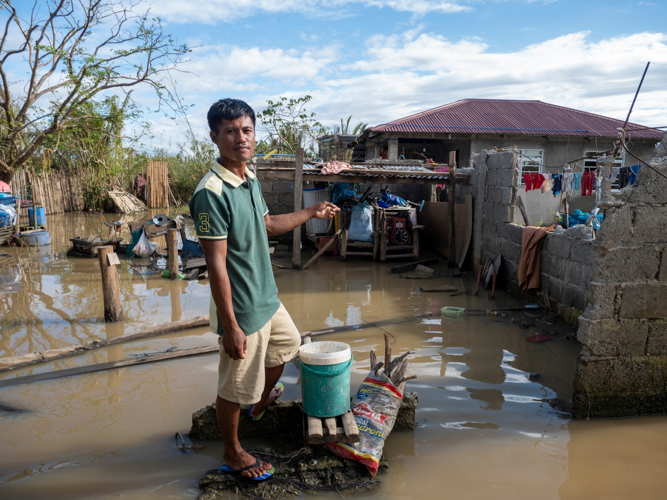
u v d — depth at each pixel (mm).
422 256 11531
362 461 2922
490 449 3238
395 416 3225
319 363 2916
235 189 2561
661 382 3730
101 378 4469
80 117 15734
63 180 21750
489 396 4051
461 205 10148
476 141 17750
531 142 17797
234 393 2695
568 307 6148
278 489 2793
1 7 13266
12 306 6996
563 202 10641
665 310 3637
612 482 2885
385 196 11422
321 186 12859
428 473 2969
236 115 2518
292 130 22812
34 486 2824
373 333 5785
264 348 2762
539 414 3752
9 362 4715
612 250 3545
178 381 4383
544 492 2789
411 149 20125
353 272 9703
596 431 3502
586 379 3641
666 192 3521
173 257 8938
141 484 2855
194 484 2861
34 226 13203
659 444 3330
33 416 3725
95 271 9516
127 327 6035
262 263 2742
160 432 3467
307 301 7379
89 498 2723
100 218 19547
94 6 14055
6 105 14625
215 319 2701
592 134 17141
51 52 14094
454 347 5266
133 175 25672
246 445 3303
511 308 6820
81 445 3291
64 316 6516
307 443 3002
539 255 6930
